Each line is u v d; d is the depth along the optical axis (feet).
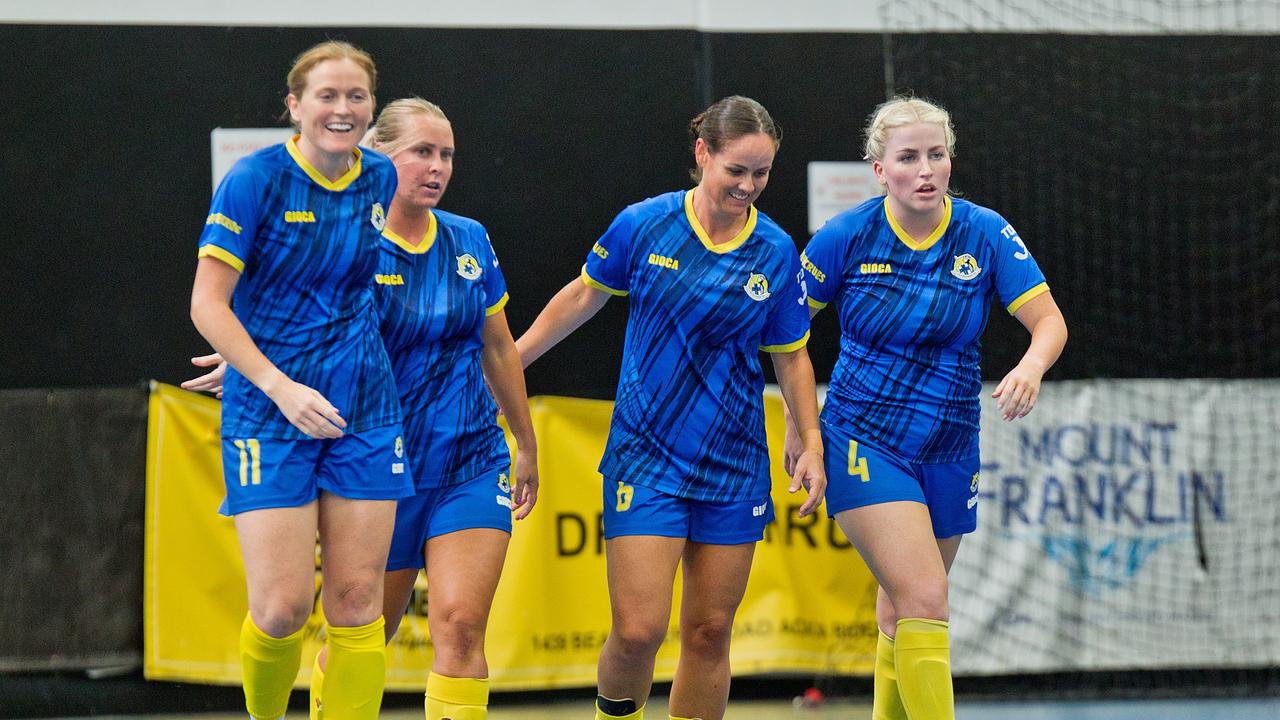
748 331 31.27
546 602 48.73
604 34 52.13
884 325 32.12
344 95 26.50
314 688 32.91
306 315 27.22
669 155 52.47
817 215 52.49
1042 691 50.70
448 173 30.78
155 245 50.19
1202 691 50.70
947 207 32.55
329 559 27.55
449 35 51.42
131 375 50.01
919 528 31.42
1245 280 54.08
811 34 52.65
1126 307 53.78
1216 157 54.08
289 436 26.78
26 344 49.55
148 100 50.06
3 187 49.47
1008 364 53.01
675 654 50.03
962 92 53.31
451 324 30.86
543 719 47.14
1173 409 51.70
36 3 49.47
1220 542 51.52
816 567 49.93
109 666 47.67
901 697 31.37
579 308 33.45
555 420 49.37
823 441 33.06
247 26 50.49
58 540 47.65
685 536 31.50
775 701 50.31
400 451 28.27
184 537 47.75
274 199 26.73
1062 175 53.72
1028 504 50.93
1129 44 53.98
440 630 29.71
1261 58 54.24
